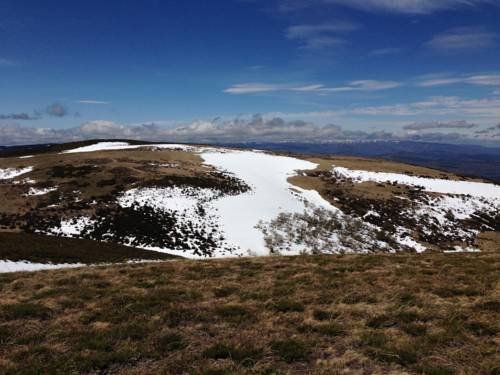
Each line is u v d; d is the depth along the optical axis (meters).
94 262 29.17
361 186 97.06
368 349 9.84
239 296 14.30
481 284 14.76
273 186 85.81
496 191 106.44
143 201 64.88
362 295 13.84
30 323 12.15
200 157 106.69
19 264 25.58
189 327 11.60
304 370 9.16
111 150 111.94
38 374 9.15
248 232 59.34
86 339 10.81
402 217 81.06
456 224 82.81
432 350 9.73
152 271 18.59
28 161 92.81
